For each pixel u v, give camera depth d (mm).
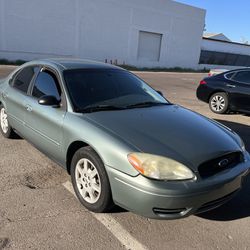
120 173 2955
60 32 28094
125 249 2854
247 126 8148
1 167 4430
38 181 4066
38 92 4367
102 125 3352
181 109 4332
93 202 3354
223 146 3285
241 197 3975
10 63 25000
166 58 38062
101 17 30500
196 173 2904
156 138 3184
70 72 4160
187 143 3186
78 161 3482
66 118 3639
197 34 40656
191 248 2936
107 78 4379
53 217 3270
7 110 5168
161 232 3137
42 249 2781
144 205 2854
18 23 25562
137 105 4090
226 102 9305
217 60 45625
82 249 2814
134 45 34188
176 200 2793
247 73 9086
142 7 33562
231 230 3254
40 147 4266
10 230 3012
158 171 2822
